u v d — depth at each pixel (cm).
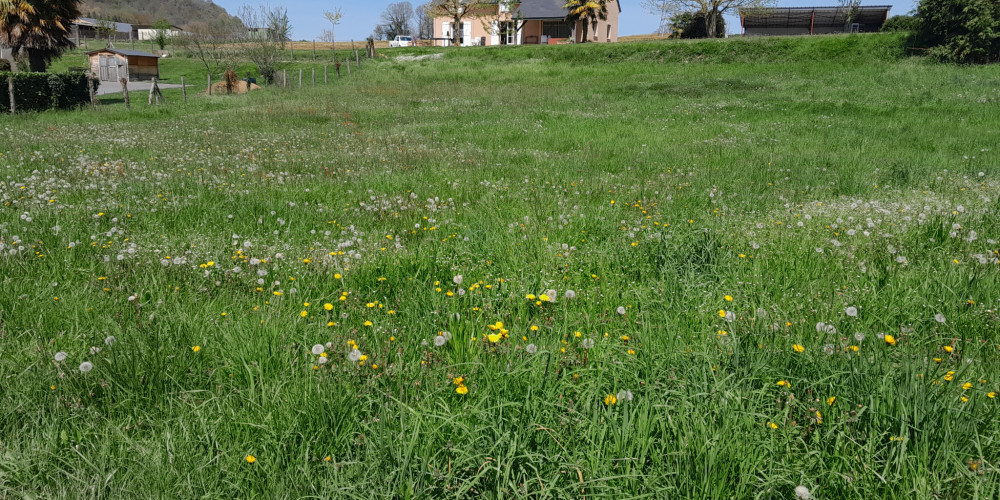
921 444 252
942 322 376
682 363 326
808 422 283
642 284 489
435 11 6212
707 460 240
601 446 257
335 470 246
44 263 519
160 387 322
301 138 1545
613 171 1156
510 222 722
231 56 4559
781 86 2742
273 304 441
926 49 3391
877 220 688
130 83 4325
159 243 612
